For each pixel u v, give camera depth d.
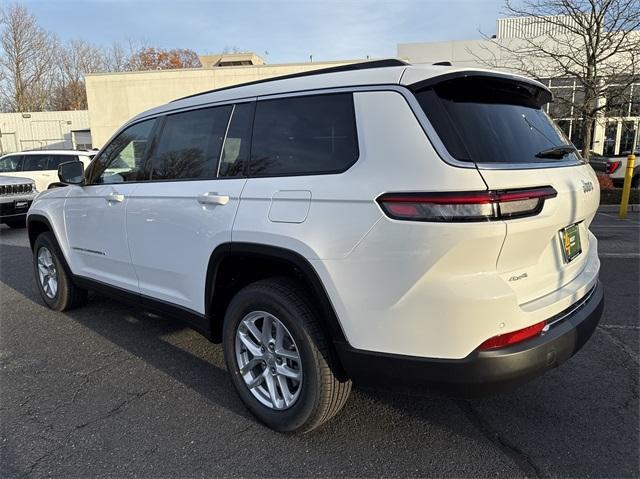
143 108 24.78
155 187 3.34
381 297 2.18
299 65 23.17
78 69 56.00
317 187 2.37
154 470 2.42
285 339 2.64
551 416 2.84
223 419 2.87
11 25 49.12
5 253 7.96
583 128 12.36
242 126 2.87
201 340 4.08
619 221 9.64
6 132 37.16
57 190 4.61
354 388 3.18
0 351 3.90
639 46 11.36
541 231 2.21
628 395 3.04
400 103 2.25
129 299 3.74
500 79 2.51
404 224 2.08
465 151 2.10
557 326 2.33
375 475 2.36
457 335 2.08
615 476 2.32
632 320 4.25
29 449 2.61
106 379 3.40
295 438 2.67
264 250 2.53
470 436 2.66
